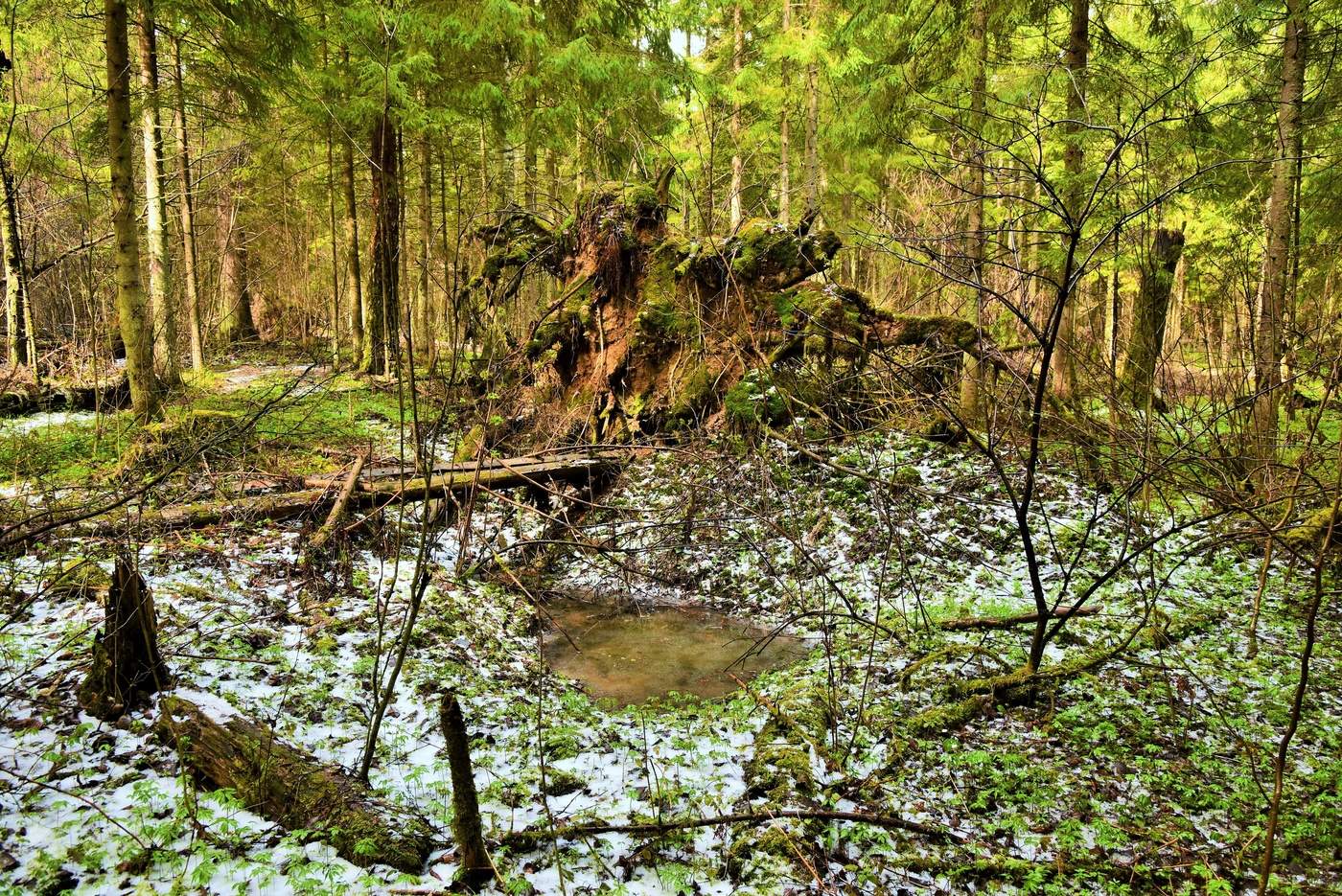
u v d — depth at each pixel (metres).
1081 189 8.91
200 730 3.69
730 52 21.02
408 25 13.82
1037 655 5.02
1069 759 4.37
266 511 7.49
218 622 5.35
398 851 3.27
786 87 18.38
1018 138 3.96
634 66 16.27
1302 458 4.54
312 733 4.22
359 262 20.80
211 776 3.53
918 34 11.88
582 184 16.95
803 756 4.33
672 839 3.64
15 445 9.24
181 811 3.22
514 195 14.63
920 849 3.64
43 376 13.33
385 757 4.14
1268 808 3.79
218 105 12.98
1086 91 9.66
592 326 11.73
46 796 3.27
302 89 13.48
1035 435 4.21
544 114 16.00
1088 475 8.85
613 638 6.84
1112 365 7.46
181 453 8.27
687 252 11.39
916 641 6.04
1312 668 5.29
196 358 15.25
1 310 14.98
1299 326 7.28
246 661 4.85
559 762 4.38
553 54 15.32
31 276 11.14
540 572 8.05
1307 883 3.28
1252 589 6.66
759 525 8.18
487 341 6.85
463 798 3.03
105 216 11.11
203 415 9.59
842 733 4.75
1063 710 4.88
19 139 10.22
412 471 8.62
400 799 3.71
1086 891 3.31
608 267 11.60
